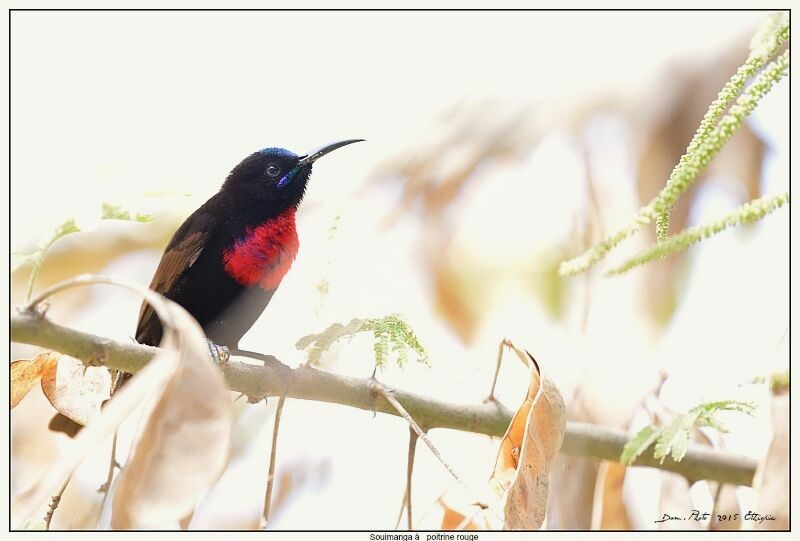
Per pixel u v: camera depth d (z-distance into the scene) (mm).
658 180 9984
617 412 8094
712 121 4801
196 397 3773
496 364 7883
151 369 3648
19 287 11234
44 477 3371
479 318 10094
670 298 9203
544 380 6137
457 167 10281
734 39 10047
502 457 6184
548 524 8172
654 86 10125
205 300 10750
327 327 6363
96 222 6016
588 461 8359
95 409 6965
